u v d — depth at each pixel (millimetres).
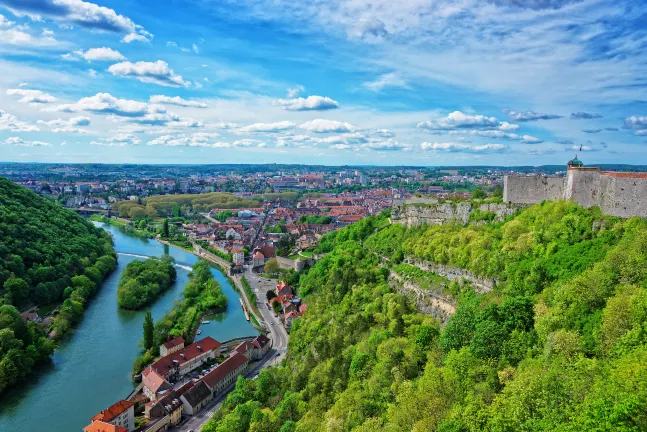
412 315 155500
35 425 170875
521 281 122938
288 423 135625
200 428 175125
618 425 60594
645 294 83938
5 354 199750
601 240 116562
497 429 73625
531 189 154625
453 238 165625
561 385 74750
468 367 98562
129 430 168500
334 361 155000
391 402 113000
